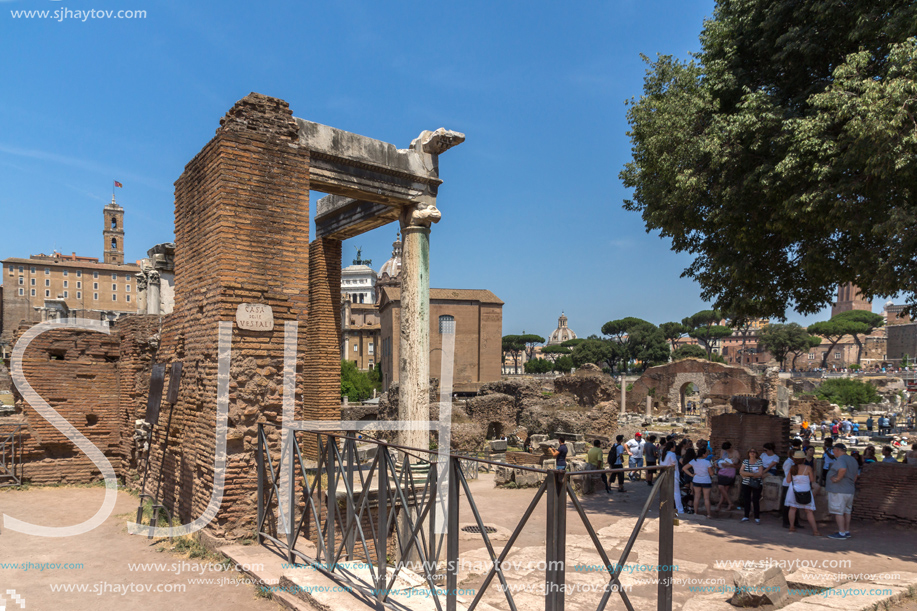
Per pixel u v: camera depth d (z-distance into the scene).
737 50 13.47
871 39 11.34
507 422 36.00
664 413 53.56
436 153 12.86
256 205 8.95
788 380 73.69
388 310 70.50
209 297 8.85
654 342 105.75
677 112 13.54
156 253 16.22
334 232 14.43
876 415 52.00
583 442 27.02
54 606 6.50
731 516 12.86
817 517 12.33
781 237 13.39
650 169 14.62
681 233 14.47
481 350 72.38
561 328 166.62
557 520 4.33
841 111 10.15
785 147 11.52
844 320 116.56
